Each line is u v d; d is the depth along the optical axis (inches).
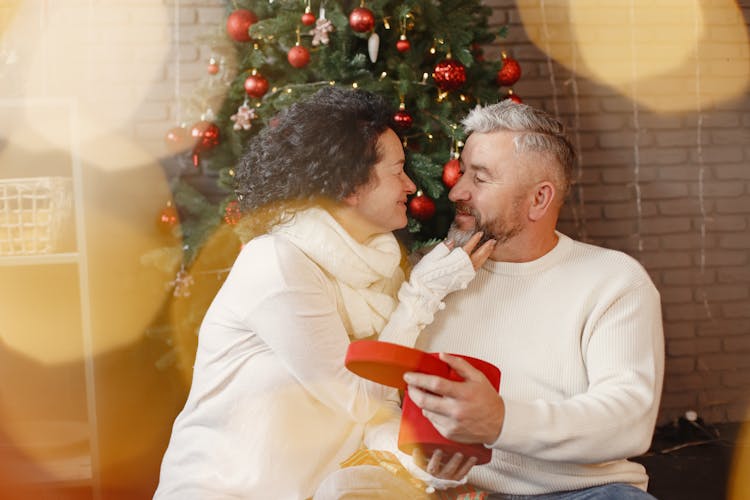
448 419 52.9
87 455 104.0
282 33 98.0
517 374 65.0
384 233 68.3
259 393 61.4
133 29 122.7
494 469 64.1
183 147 105.4
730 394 137.1
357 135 64.7
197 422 63.7
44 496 104.3
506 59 104.0
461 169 69.6
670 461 121.1
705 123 135.5
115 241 122.3
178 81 124.0
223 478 60.8
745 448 125.5
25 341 117.1
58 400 118.9
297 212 65.6
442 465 57.2
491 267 68.2
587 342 64.2
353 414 61.3
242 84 101.0
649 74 134.1
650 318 64.1
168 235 113.3
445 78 94.1
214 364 64.1
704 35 134.5
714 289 136.9
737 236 136.8
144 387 120.8
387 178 66.1
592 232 134.9
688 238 136.4
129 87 122.9
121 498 115.8
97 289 118.7
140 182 123.3
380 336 62.7
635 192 135.1
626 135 134.5
